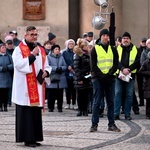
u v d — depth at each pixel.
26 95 13.09
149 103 18.23
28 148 12.95
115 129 15.38
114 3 27.33
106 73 15.12
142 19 28.02
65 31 26.91
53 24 26.94
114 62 15.27
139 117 18.64
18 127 13.12
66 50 21.00
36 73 13.21
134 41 27.88
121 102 18.17
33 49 13.28
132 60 17.98
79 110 18.88
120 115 19.17
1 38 27.11
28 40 13.27
